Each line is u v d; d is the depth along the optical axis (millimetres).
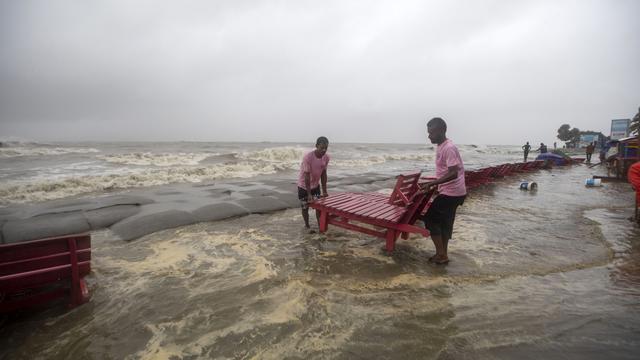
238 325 3049
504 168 15602
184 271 4273
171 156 22938
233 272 4258
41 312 3250
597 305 3436
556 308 3377
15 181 11438
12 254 2990
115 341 2816
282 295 3635
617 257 4840
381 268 4438
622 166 14000
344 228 5980
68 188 9734
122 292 3682
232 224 6617
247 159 23703
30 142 51375
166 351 2682
